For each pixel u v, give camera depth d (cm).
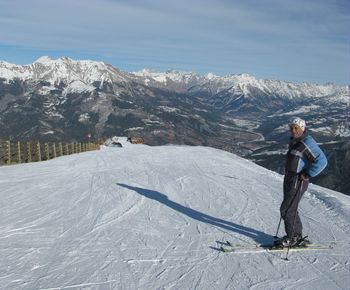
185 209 1058
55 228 870
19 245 762
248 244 791
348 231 903
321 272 668
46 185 1362
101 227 884
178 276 639
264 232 874
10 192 1241
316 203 1180
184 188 1338
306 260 719
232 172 1747
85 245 768
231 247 770
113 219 948
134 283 611
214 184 1422
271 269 676
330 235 870
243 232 870
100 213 998
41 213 990
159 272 652
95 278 624
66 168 1811
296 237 771
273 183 1504
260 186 1419
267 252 754
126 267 668
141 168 1808
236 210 1058
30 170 1748
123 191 1263
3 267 659
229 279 634
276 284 620
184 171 1723
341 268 686
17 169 1788
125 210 1032
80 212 1004
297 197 752
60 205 1072
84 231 854
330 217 1026
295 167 743
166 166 1888
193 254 734
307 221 982
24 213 989
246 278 639
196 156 2422
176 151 2806
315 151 733
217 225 918
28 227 875
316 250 771
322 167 731
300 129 745
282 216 764
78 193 1227
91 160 2170
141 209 1045
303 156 740
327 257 736
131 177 1540
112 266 671
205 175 1623
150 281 620
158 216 983
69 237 812
